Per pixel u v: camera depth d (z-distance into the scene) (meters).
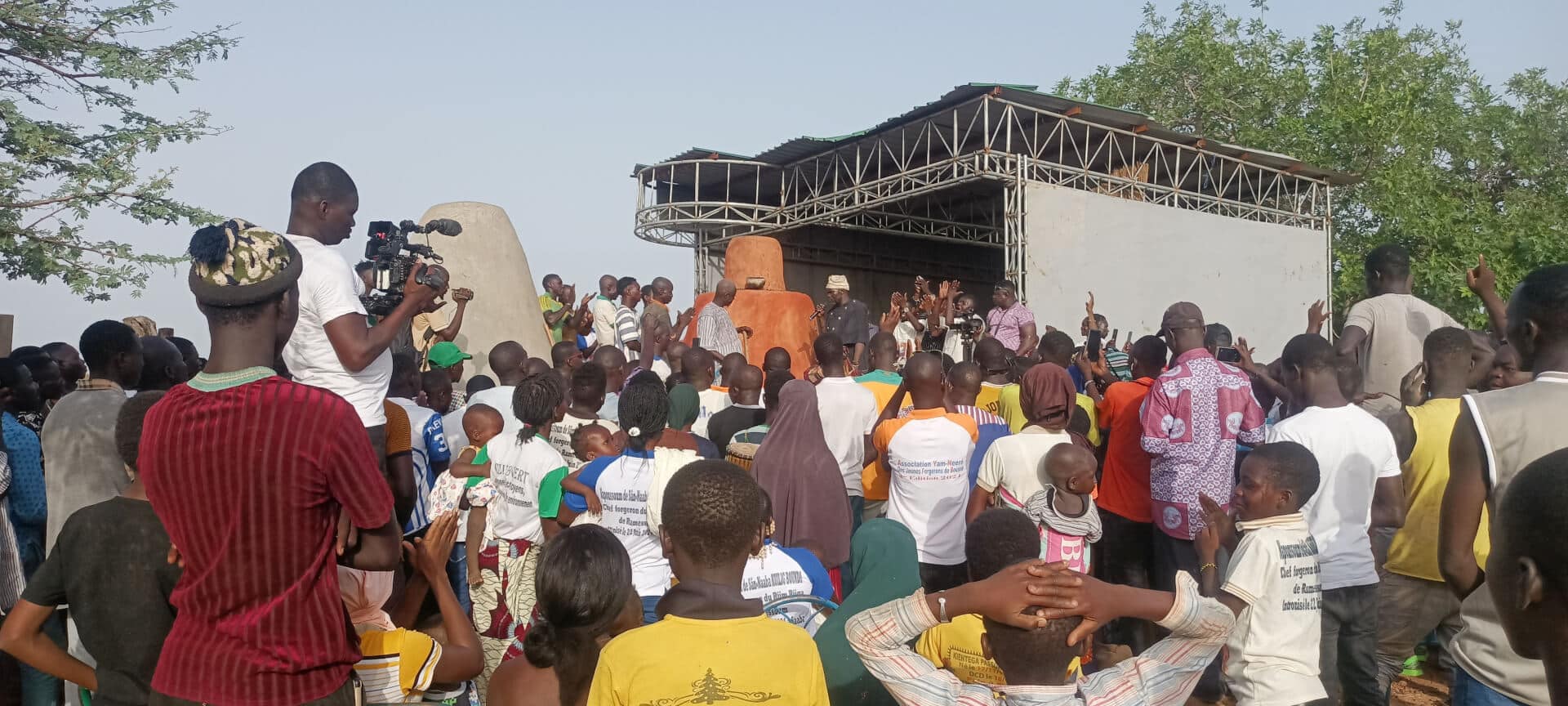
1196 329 5.30
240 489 2.38
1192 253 21.94
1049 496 4.88
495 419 5.68
